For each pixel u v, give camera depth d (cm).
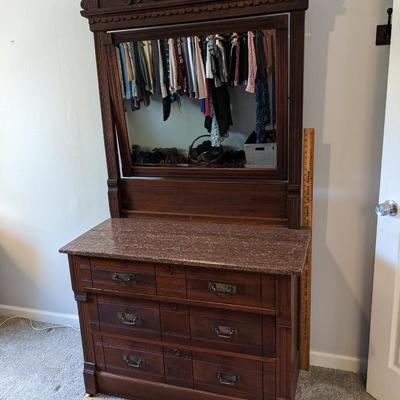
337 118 178
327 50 172
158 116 189
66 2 201
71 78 212
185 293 161
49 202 239
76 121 219
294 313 168
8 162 239
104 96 190
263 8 160
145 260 158
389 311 170
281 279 147
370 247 188
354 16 165
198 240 171
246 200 185
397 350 171
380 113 172
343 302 199
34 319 264
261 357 161
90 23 182
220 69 174
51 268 252
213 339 165
